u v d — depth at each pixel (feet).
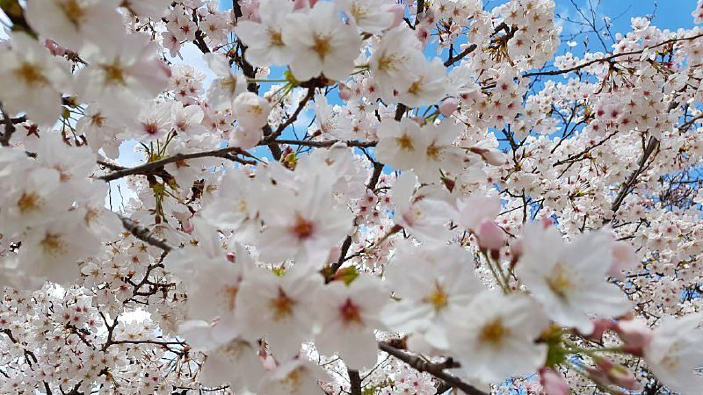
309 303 0.54
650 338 0.52
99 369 2.00
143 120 1.01
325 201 0.58
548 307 0.47
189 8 1.82
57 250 0.68
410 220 0.67
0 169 0.62
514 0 1.72
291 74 0.72
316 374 0.60
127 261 1.43
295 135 1.32
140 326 2.14
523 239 0.51
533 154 2.17
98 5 0.57
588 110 2.22
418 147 0.83
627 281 2.87
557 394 0.49
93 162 0.71
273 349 0.56
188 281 0.61
